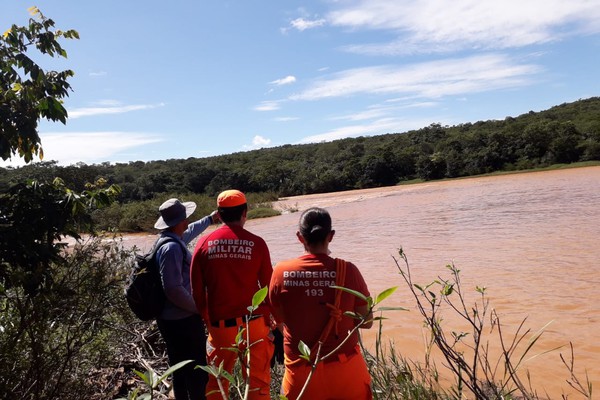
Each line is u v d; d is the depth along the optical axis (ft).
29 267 10.73
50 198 11.41
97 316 11.63
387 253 42.57
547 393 14.88
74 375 11.76
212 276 10.23
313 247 8.61
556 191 84.43
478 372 16.63
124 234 91.40
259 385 10.05
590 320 20.99
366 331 22.33
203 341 11.35
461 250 39.78
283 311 8.51
